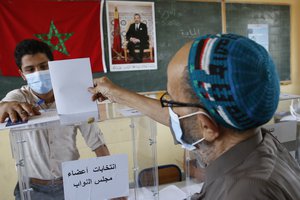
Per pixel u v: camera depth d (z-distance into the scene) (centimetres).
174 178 122
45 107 107
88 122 79
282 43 356
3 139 188
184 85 52
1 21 250
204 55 47
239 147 52
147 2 294
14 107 87
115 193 83
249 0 333
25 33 257
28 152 76
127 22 289
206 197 54
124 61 292
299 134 106
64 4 267
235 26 331
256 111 46
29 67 120
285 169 52
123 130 84
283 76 361
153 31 299
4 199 96
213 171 54
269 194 44
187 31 312
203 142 56
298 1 356
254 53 46
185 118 56
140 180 88
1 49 252
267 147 54
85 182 79
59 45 269
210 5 318
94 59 281
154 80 305
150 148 89
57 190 79
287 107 109
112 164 81
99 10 279
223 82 44
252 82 44
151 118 87
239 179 47
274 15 347
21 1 254
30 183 77
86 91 83
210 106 48
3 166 96
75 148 79
